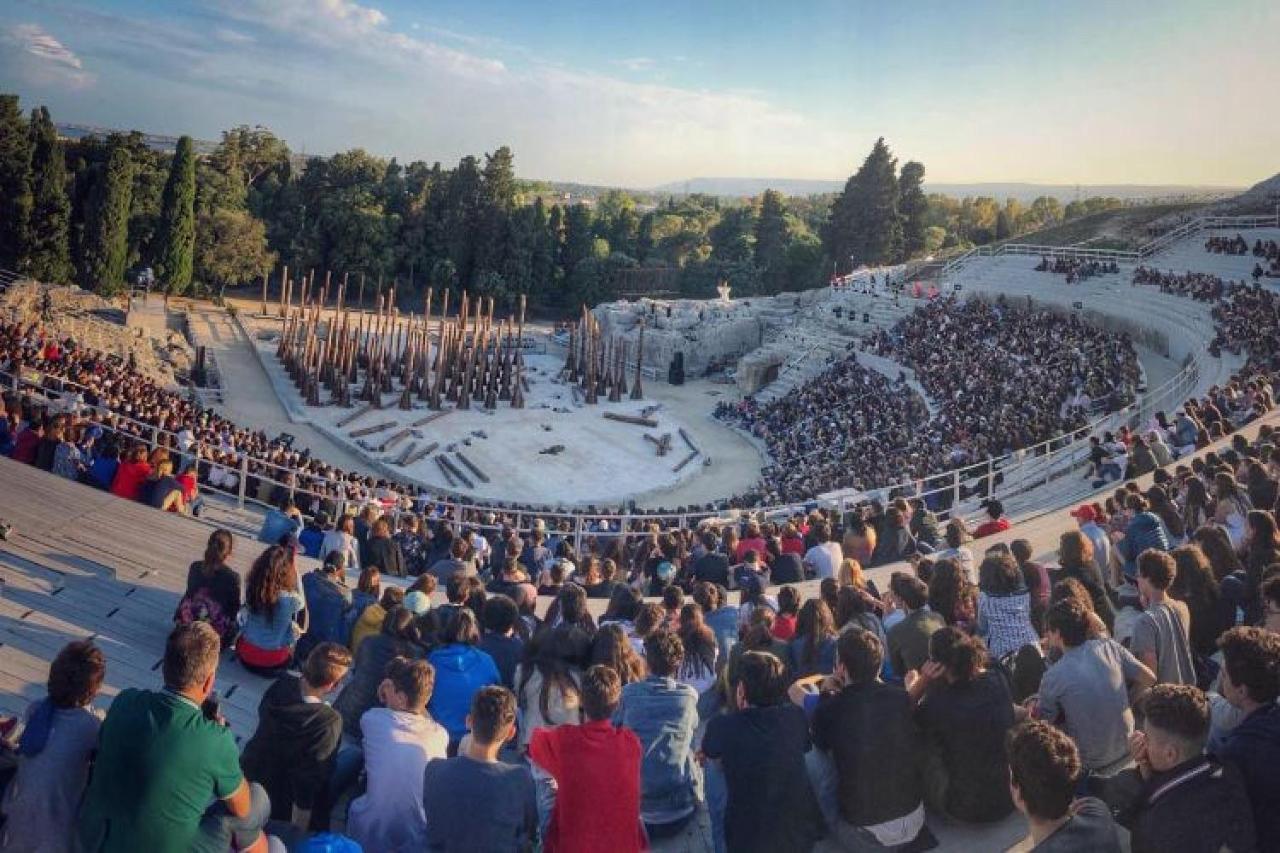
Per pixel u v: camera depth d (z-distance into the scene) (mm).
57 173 83250
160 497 19844
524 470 55188
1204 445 28375
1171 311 62531
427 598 11461
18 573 14125
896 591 11078
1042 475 33844
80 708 6750
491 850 7035
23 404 23953
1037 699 8797
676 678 10773
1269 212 87000
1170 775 6445
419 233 127188
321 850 6828
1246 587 11992
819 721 8008
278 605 11617
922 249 137375
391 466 52344
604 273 134750
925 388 64562
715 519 31969
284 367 75062
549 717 9344
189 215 94812
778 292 140375
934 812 8352
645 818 8531
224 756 6309
